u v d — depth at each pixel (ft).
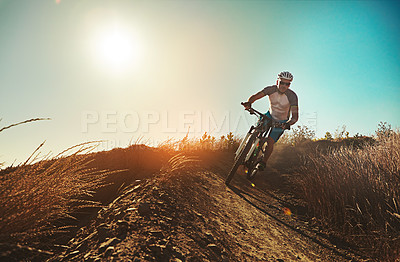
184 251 5.97
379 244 8.30
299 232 9.64
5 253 4.42
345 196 11.30
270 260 6.98
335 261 7.69
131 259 5.13
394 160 12.80
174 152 17.38
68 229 6.86
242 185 14.42
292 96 14.26
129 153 13.52
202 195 10.87
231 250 6.91
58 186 6.82
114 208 7.59
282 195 13.55
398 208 9.61
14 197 5.99
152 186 9.74
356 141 24.25
